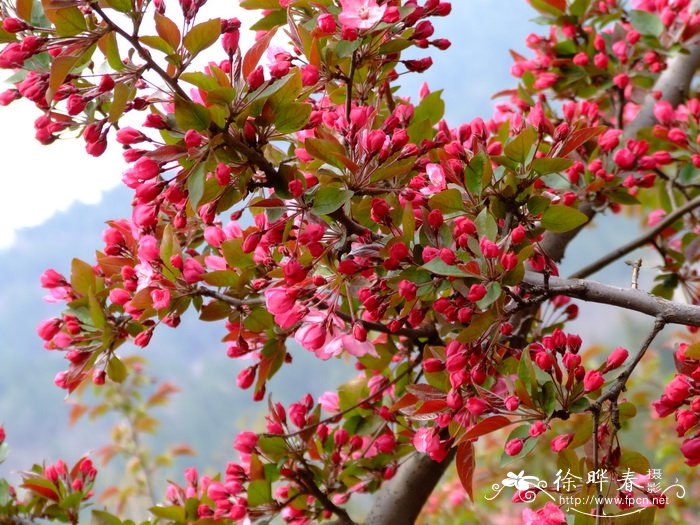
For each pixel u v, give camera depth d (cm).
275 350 273
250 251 215
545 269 212
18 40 227
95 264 294
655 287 366
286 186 214
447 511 550
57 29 200
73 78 206
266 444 280
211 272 241
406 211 212
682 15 389
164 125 208
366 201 237
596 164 298
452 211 225
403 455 298
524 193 229
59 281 274
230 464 282
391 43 244
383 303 223
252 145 209
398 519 305
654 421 569
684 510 539
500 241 217
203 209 233
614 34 383
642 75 379
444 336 235
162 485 721
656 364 615
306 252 222
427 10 240
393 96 315
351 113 226
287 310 223
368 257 221
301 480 288
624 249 370
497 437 574
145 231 250
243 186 212
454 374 212
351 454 300
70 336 259
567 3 402
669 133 323
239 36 212
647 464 210
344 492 305
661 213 462
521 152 226
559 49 394
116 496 633
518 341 282
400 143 220
